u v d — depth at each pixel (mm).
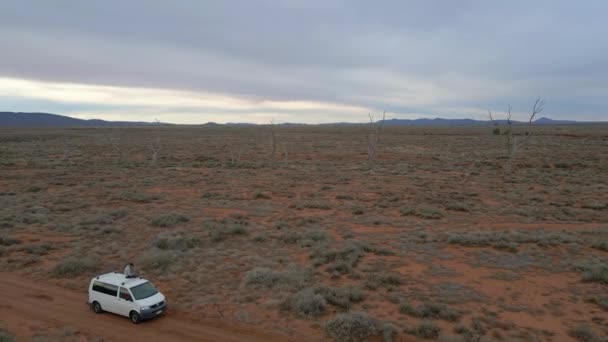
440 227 29562
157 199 40625
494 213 34188
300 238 26297
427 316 15227
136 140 130625
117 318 15531
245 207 37281
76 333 14289
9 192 42625
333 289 17281
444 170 63344
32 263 21562
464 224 30516
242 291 17844
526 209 35312
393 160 78062
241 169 66562
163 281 19312
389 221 31219
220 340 13891
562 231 27797
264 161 79250
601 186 47062
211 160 80000
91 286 16266
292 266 20859
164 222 30094
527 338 13656
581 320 15070
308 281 18875
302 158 83688
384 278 18828
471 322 14758
